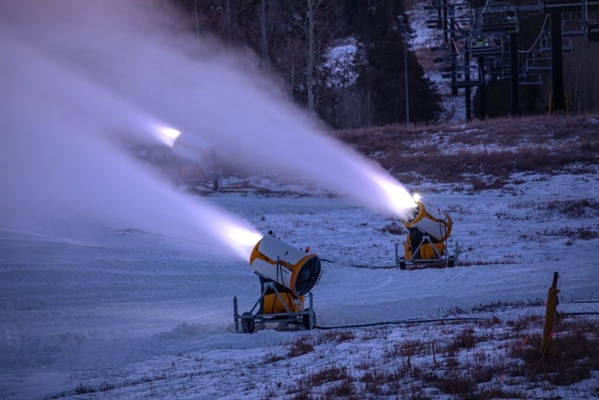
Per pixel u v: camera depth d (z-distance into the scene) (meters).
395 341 29.81
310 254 35.28
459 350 26.14
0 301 44.00
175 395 23.80
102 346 34.78
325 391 21.67
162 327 38.25
